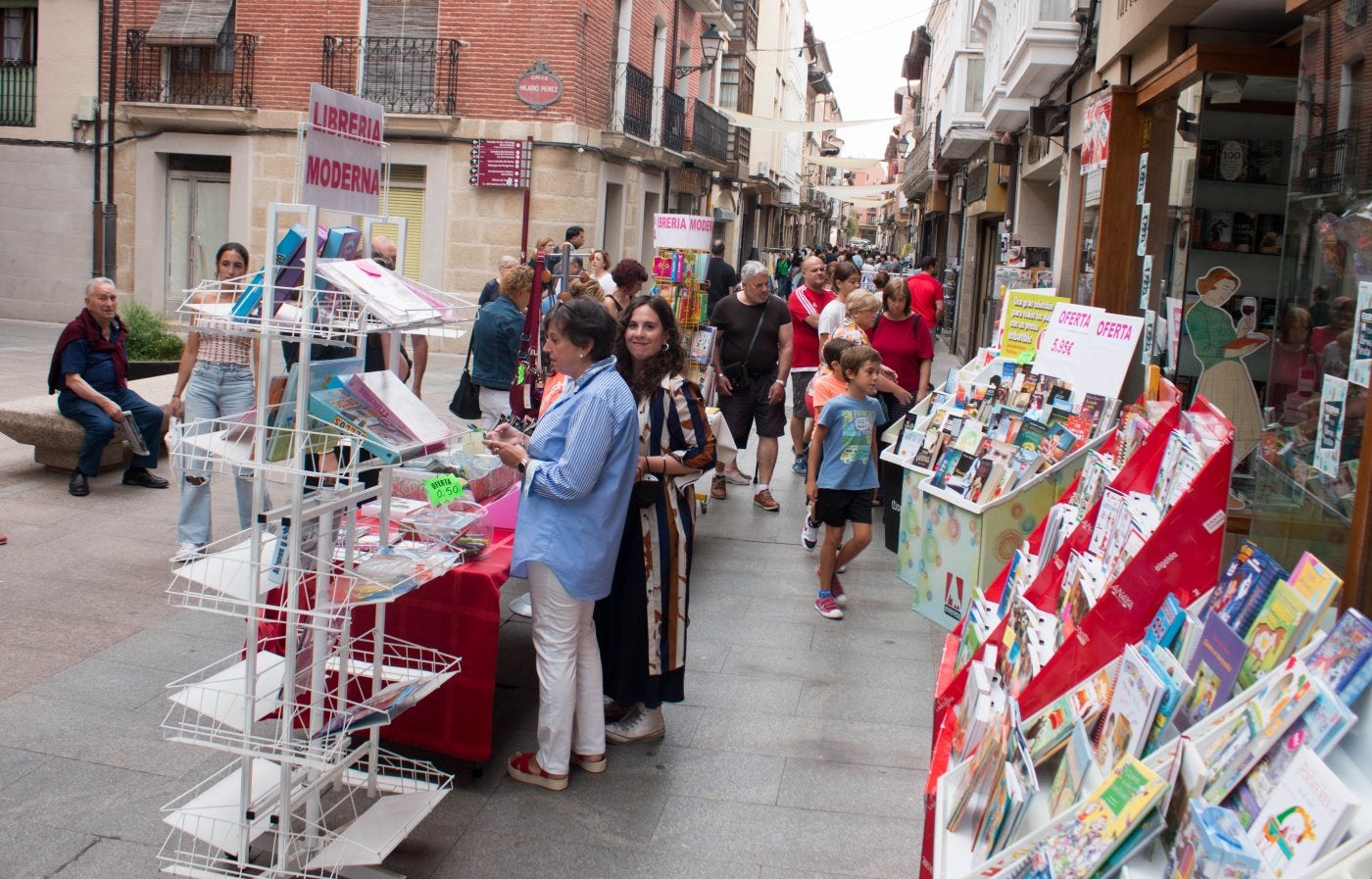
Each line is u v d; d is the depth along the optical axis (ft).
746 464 34.14
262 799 10.61
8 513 23.38
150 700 14.96
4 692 14.97
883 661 17.85
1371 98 12.12
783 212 164.96
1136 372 25.45
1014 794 8.27
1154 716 7.98
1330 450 12.21
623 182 67.87
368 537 12.56
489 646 13.10
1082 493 13.48
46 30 62.03
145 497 25.32
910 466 20.56
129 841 11.63
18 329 59.31
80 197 63.21
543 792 13.24
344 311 10.24
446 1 57.93
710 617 19.69
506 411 24.61
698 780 13.70
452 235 59.47
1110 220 26.50
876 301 25.99
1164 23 21.74
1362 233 12.00
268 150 60.44
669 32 76.59
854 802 13.28
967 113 59.47
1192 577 9.39
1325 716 6.67
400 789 12.06
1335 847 6.03
